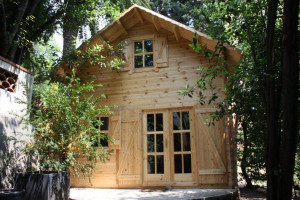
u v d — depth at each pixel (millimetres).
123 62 6277
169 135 6016
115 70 6605
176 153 5895
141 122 6199
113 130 6309
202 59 6074
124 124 6281
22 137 4391
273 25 2879
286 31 2459
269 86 2857
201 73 6008
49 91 4270
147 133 6160
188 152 5832
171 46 6379
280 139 2756
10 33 4676
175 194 4852
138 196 4703
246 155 6590
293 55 2441
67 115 4047
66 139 4055
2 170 3865
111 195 4855
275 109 2770
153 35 6582
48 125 4023
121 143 6191
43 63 6266
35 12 5730
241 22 3805
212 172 5539
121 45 6410
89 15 6664
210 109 5789
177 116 6086
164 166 5898
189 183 5672
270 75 2793
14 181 3725
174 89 6125
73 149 4215
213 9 4133
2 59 4129
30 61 6328
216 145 5633
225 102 4406
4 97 4125
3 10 4375
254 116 4852
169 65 6285
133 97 6355
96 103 4777
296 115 2447
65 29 7121
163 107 6098
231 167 5457
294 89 2430
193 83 6027
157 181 5848
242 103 4371
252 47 3436
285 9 2484
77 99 4441
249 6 3658
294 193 5539
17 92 4484
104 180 6082
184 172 5773
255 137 5871
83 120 4441
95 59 6172
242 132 6820
